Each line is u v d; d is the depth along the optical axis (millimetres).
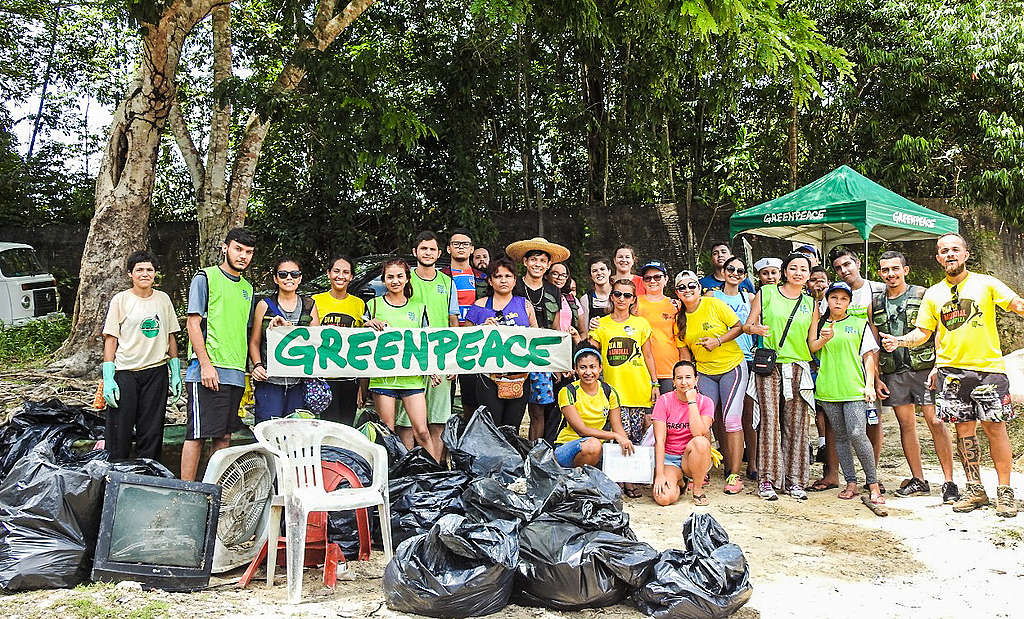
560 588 3938
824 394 6223
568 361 6250
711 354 6527
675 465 6176
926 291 6113
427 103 15047
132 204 11133
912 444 6320
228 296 5352
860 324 6152
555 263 7078
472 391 6617
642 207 15188
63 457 5703
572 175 16344
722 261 7367
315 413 5785
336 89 10195
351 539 4863
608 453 6133
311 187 15125
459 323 6527
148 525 4133
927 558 4852
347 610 3916
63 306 15945
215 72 11602
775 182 15836
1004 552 4945
